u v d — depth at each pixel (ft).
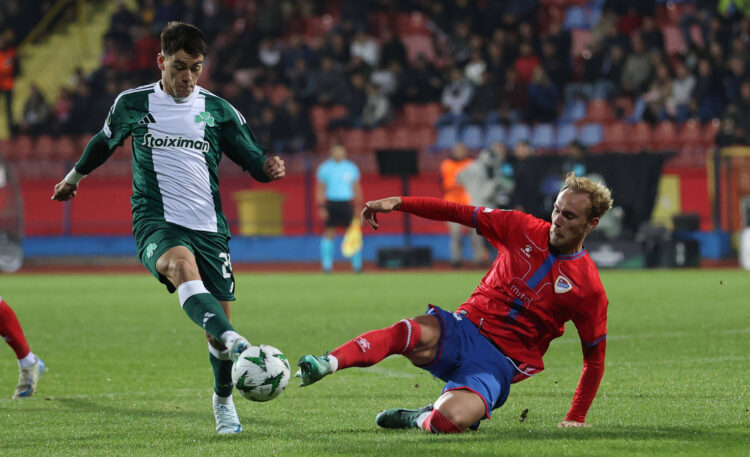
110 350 96.43
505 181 229.86
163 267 50.83
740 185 240.94
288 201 268.41
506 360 51.67
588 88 282.56
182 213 53.98
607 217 223.10
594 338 51.85
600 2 318.45
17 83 327.26
